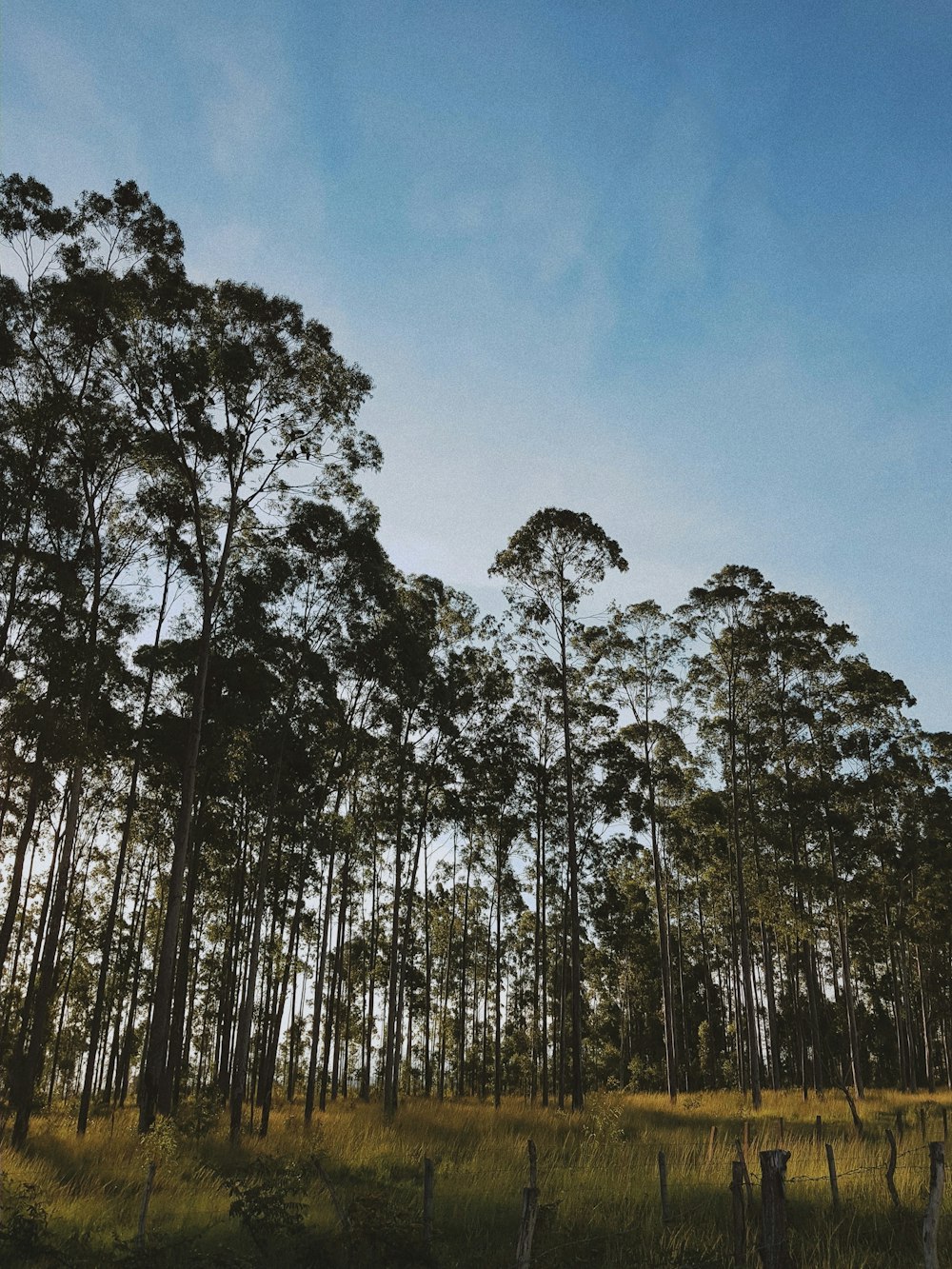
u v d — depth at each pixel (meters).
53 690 18.72
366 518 24.31
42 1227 10.28
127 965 32.81
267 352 21.48
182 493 22.70
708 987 53.97
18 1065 19.05
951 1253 9.92
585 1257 10.10
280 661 24.11
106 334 19.95
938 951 53.22
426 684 27.84
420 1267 9.50
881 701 36.16
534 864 37.75
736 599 34.78
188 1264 9.81
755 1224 10.63
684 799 37.66
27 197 19.48
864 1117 25.31
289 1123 23.72
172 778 25.84
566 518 31.91
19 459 19.14
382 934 39.69
